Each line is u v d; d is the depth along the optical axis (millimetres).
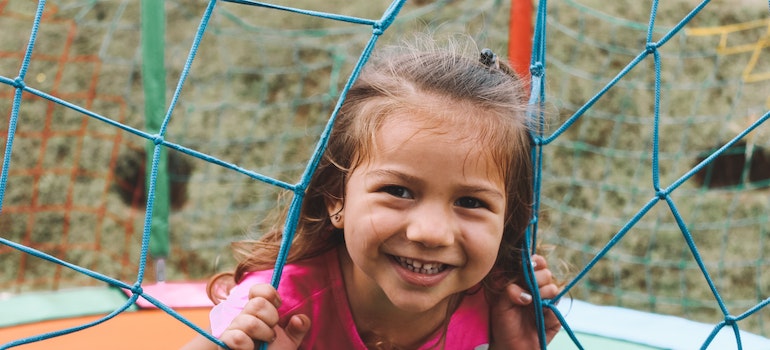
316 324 1025
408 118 871
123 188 2904
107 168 2900
